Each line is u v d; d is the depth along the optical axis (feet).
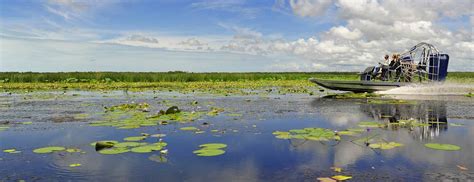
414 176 13.56
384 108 35.58
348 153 16.88
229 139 20.07
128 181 13.32
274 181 13.20
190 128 23.17
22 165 15.28
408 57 52.85
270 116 29.58
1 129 23.61
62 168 14.80
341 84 53.01
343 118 28.55
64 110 34.45
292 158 16.16
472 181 13.01
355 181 13.07
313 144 18.74
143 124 24.61
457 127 23.81
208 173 14.15
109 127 24.29
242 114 30.76
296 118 28.37
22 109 35.35
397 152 16.98
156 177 13.71
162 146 17.79
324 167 14.79
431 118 28.35
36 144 19.25
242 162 15.57
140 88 74.59
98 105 39.45
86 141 19.88
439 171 14.12
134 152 17.17
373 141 19.36
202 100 45.57
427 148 17.75
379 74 54.65
